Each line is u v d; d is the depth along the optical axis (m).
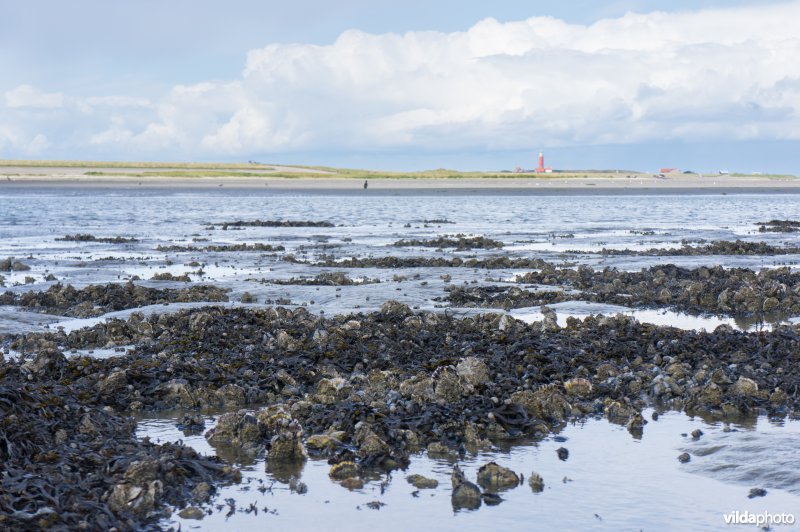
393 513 9.39
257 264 37.00
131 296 25.55
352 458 11.27
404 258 37.62
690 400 13.84
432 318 20.36
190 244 48.91
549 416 13.15
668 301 25.30
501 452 11.55
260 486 10.27
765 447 11.23
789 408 13.65
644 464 10.93
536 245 47.69
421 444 11.85
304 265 36.19
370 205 108.81
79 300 25.23
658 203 117.94
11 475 9.77
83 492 9.45
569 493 9.92
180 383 14.51
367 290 26.64
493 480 10.30
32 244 48.38
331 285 28.69
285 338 17.92
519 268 34.34
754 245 43.16
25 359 17.00
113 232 58.94
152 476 9.92
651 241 50.56
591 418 13.29
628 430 12.57
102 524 8.73
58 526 8.52
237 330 19.30
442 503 9.68
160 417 13.55
